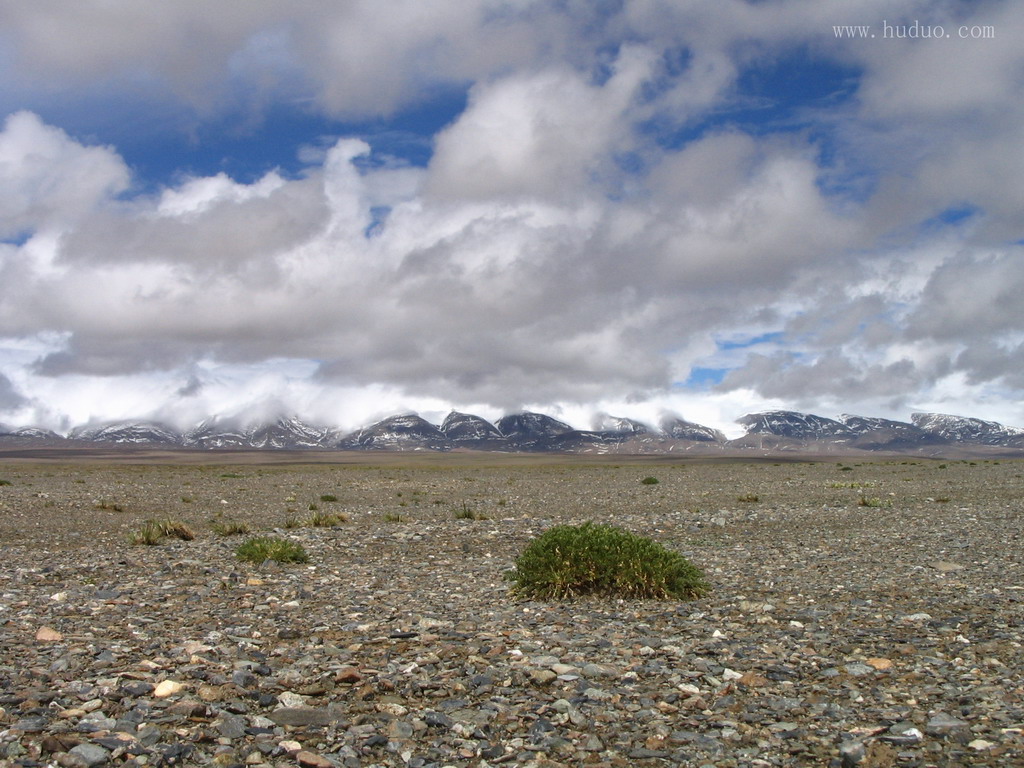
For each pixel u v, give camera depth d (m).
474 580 17.45
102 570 18.83
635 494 49.62
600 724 8.07
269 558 20.12
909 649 10.74
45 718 7.79
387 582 17.23
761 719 8.14
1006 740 7.29
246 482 67.75
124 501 42.62
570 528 16.47
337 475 89.06
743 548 22.89
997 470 86.50
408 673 9.67
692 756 7.24
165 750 7.04
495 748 7.36
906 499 42.78
